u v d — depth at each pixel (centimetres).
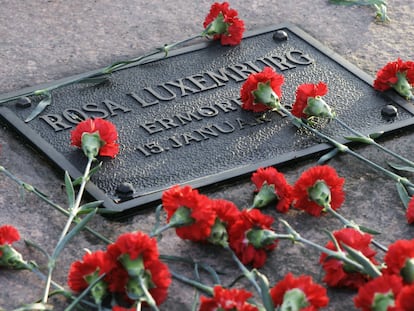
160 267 114
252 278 115
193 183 135
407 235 130
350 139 141
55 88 148
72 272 117
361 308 113
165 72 153
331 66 157
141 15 168
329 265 120
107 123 136
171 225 120
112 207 131
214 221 122
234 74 153
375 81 152
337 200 130
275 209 132
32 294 120
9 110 145
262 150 140
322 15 171
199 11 170
